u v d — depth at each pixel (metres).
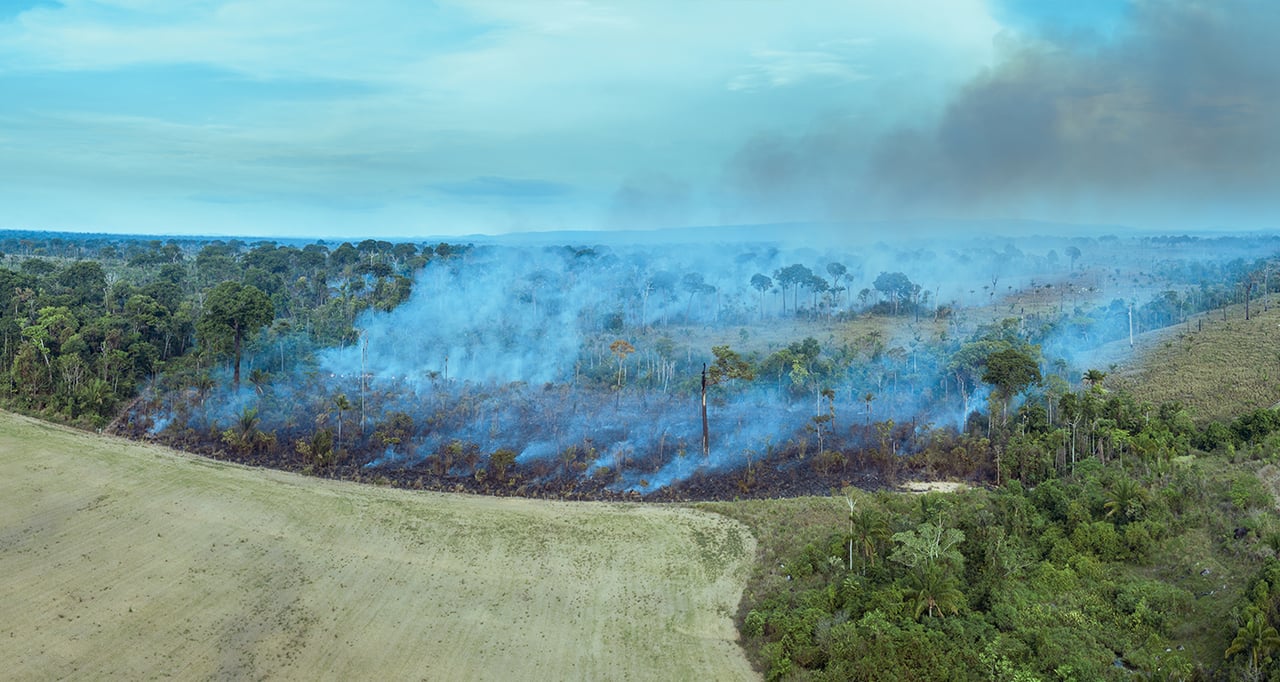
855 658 56.69
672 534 82.62
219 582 69.38
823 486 101.31
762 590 70.69
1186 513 76.69
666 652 62.22
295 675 56.84
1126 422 101.75
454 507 88.88
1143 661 56.69
